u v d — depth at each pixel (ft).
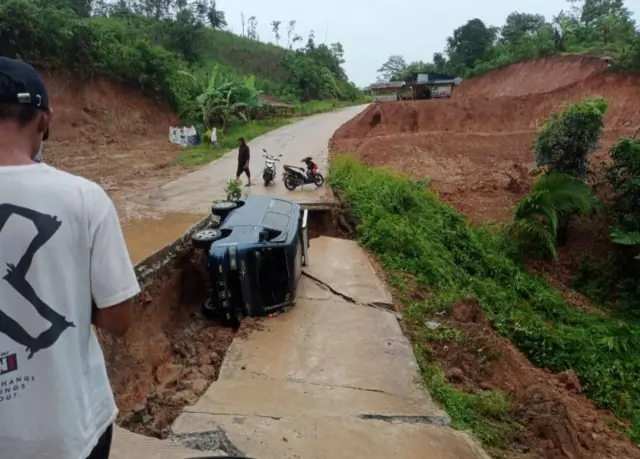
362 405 20.24
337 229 46.42
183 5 193.88
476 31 226.79
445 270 41.47
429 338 28.63
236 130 105.60
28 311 5.46
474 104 112.57
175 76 107.14
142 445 14.05
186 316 29.76
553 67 140.97
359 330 26.99
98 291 5.92
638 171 54.80
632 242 50.88
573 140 57.21
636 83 105.91
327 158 73.31
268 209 31.30
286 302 28.43
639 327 46.14
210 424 17.97
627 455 26.68
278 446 16.79
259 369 22.76
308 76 210.38
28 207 5.48
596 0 182.50
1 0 89.04
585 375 36.32
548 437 22.03
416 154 84.28
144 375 22.44
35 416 5.53
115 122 93.45
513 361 29.96
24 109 5.77
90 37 91.66
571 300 51.49
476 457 17.66
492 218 62.18
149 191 52.29
